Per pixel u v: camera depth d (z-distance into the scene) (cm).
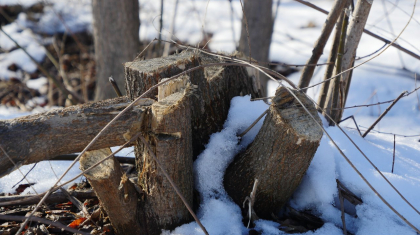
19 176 243
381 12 732
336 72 260
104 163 181
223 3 855
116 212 184
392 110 492
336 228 192
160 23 507
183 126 177
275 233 190
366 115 490
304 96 184
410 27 653
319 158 209
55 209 218
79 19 827
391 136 271
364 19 254
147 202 191
